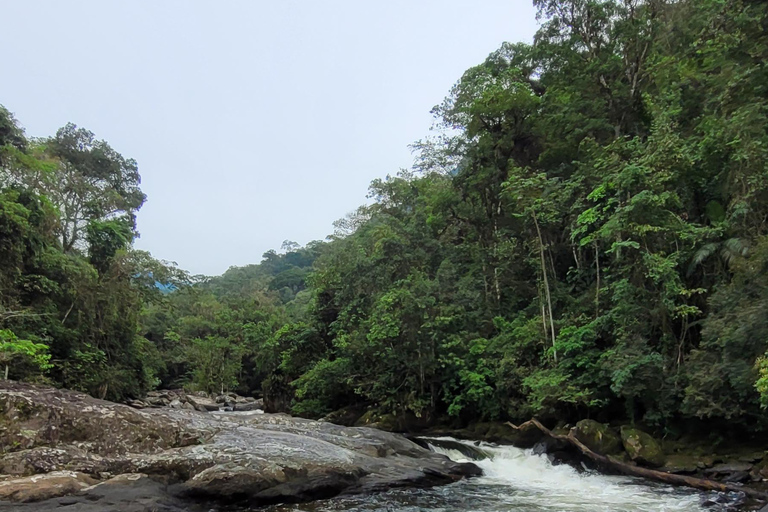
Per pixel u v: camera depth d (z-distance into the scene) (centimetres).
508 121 2467
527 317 1975
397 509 927
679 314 1349
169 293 5403
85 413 1028
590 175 1825
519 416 1697
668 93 1997
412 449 1359
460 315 2009
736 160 1341
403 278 2412
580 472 1259
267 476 945
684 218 1575
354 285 2533
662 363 1302
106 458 955
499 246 2223
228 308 5066
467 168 2577
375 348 2091
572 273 2066
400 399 2011
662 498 1005
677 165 1460
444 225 2652
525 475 1268
